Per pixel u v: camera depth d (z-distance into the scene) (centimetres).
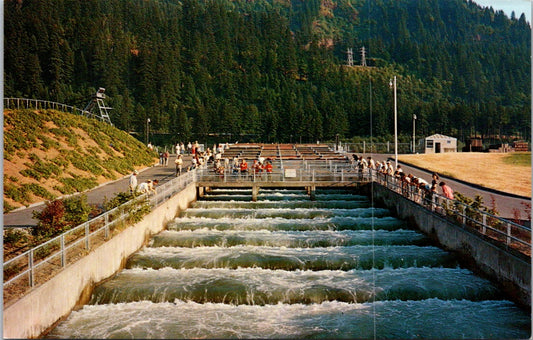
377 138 13000
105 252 1905
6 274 1476
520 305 1680
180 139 12462
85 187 3462
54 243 1792
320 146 7475
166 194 3084
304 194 3997
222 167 3947
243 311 1669
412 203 2783
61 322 1543
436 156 5944
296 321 1583
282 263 2100
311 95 18025
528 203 3067
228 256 2175
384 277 1959
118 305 1711
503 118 13062
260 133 13375
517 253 1717
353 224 2784
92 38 15412
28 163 3334
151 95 15150
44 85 11288
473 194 3494
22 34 10462
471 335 1484
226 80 17862
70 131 4497
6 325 1212
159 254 2258
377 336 1472
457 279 1934
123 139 5419
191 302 1733
